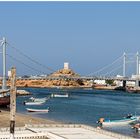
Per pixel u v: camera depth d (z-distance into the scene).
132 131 107.75
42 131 78.94
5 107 161.25
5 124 105.25
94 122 125.62
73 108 176.38
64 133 79.06
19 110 161.62
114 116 146.75
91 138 74.06
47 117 136.00
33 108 169.12
